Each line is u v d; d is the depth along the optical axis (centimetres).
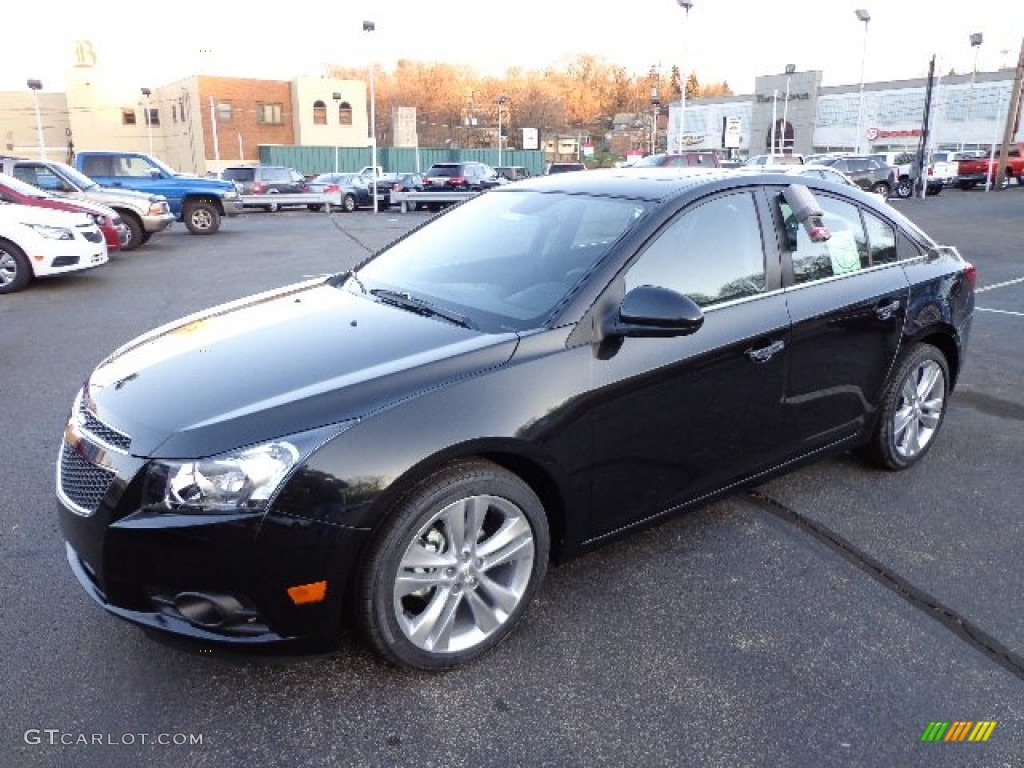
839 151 5909
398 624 271
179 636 256
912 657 298
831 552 371
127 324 857
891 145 5578
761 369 356
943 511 411
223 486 247
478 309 330
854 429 417
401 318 330
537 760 248
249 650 258
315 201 3034
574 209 369
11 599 328
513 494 288
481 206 422
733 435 355
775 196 382
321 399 263
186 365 299
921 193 3188
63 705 269
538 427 288
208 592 250
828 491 432
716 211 357
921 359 440
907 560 364
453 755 250
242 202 2931
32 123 6806
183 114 6156
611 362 309
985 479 449
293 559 250
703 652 299
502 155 6012
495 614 294
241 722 263
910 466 462
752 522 398
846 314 389
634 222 337
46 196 1275
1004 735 260
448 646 284
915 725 264
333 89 6219
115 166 1919
